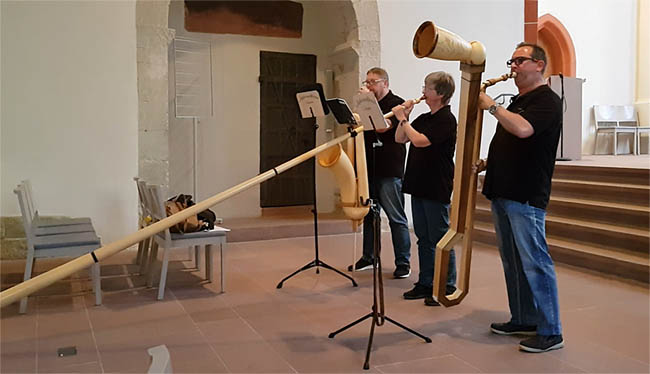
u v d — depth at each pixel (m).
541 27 9.94
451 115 3.62
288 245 5.81
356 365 2.72
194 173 6.67
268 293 3.99
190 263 4.93
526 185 2.83
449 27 7.17
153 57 5.63
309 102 3.80
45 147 5.25
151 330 3.23
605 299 3.85
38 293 3.98
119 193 5.54
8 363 2.74
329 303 3.74
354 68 6.84
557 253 4.95
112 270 4.68
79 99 5.35
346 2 6.70
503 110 2.72
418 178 3.69
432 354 2.87
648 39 10.70
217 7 6.90
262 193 7.25
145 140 5.64
